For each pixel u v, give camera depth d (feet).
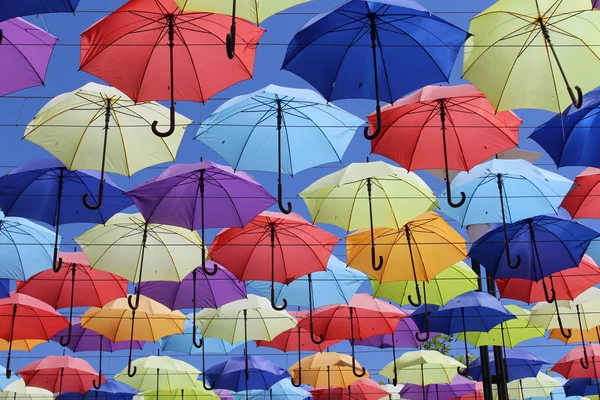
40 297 32.04
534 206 27.35
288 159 25.59
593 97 22.54
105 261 29.35
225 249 29.66
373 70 20.99
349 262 30.76
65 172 26.35
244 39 20.35
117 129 25.11
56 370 38.93
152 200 26.05
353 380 41.14
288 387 45.57
